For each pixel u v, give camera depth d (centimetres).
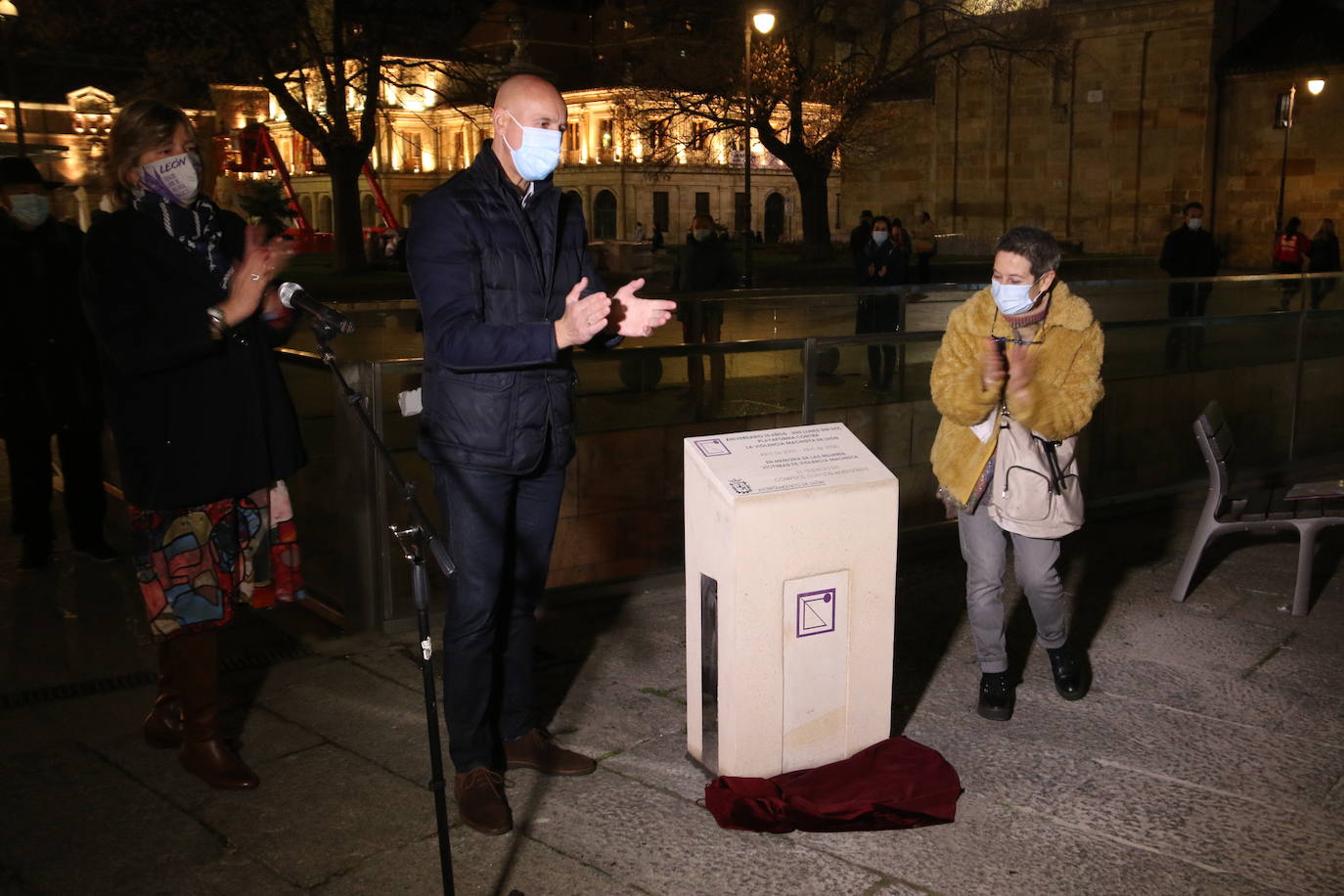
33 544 596
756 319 825
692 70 3628
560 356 345
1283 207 4050
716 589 349
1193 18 4184
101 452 659
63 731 404
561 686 445
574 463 553
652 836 330
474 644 338
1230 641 492
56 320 580
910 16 3941
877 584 362
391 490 493
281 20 3322
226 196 731
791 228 7675
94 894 301
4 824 338
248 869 314
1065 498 394
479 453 329
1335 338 895
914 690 441
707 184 7275
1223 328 802
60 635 502
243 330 346
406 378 493
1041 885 304
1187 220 1470
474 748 345
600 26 7900
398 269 3822
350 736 399
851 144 3828
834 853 321
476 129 8000
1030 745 390
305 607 540
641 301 324
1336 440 919
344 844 327
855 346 625
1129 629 508
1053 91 4634
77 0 3097
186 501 340
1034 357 380
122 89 3525
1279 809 346
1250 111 4138
